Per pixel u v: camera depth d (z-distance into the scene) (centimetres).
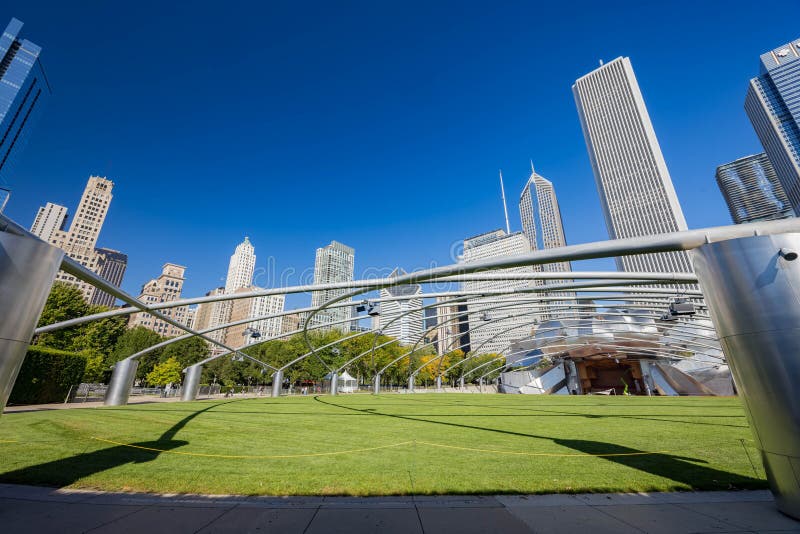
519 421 1612
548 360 6775
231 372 7219
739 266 580
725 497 587
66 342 4188
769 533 446
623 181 15775
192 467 747
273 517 489
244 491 600
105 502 540
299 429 1318
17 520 464
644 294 2325
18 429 1141
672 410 2141
